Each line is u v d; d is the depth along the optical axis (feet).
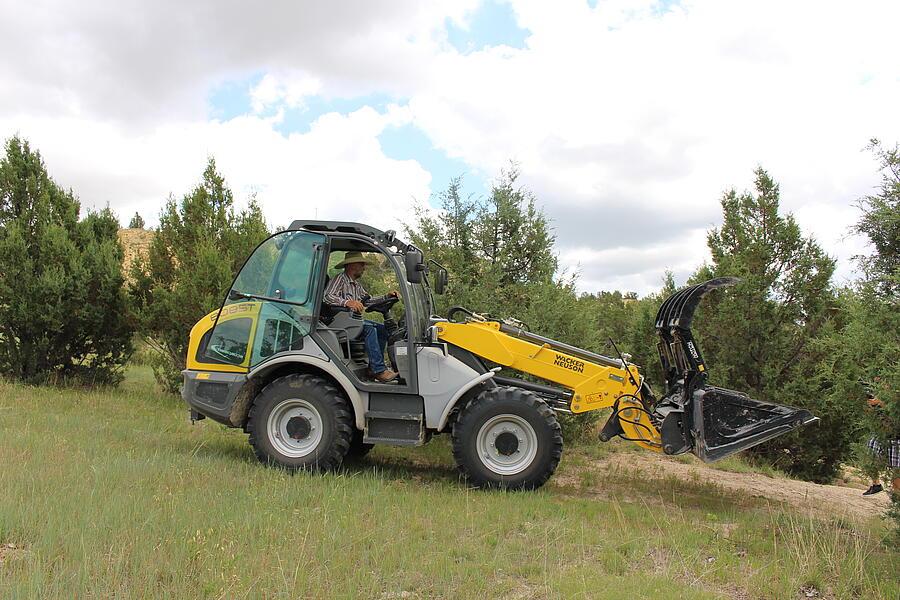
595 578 13.17
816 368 31.58
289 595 11.21
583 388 21.62
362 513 16.21
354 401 20.97
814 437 32.37
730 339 34.86
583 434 31.55
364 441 21.09
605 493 21.89
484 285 30.60
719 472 27.50
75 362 40.24
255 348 21.71
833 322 32.76
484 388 21.47
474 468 20.48
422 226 32.09
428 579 12.71
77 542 12.61
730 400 19.80
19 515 13.87
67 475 17.35
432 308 25.49
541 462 20.31
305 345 21.36
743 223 35.76
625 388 21.49
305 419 21.17
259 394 21.40
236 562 12.44
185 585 11.45
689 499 21.66
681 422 20.47
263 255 22.26
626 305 60.03
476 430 20.56
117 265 37.68
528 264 32.04
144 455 20.59
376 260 24.17
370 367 21.90
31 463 18.33
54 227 36.14
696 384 20.45
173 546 12.89
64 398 32.60
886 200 15.14
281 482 18.60
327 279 23.02
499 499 18.84
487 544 14.92
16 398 31.22
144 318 36.81
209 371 22.09
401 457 25.17
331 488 18.43
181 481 17.90
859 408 15.98
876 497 25.35
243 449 24.04
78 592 10.75
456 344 21.83
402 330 22.93
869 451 16.19
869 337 15.11
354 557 13.28
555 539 15.51
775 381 33.68
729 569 14.32
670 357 22.09
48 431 23.67
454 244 32.01
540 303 30.17
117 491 15.99
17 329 36.45
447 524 16.01
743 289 33.94
